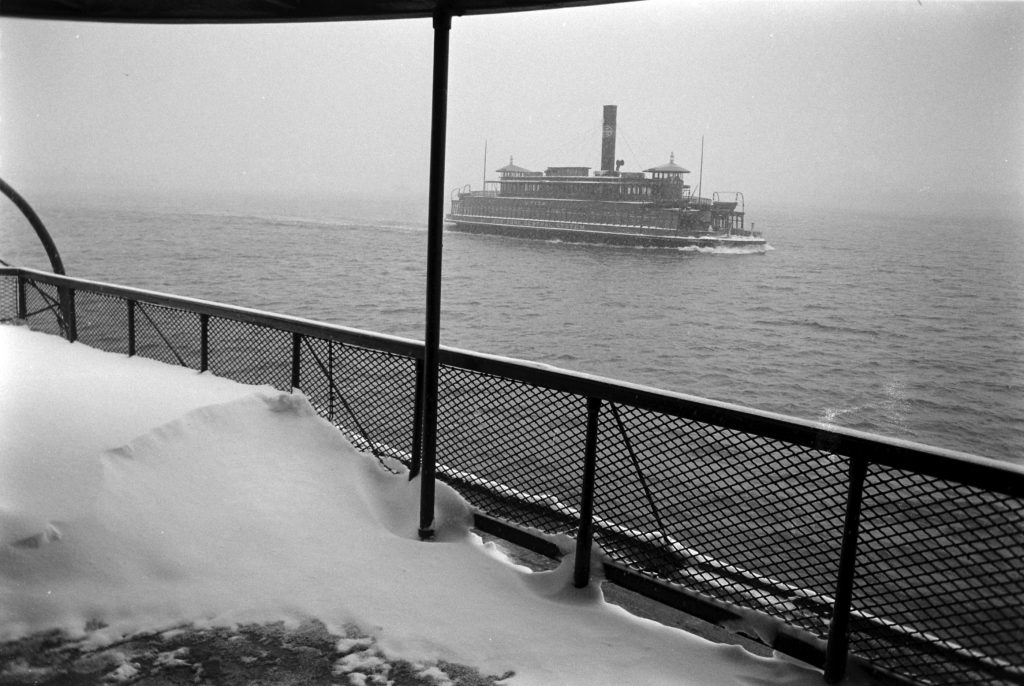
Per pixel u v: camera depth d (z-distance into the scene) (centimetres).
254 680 245
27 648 256
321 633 271
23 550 289
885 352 5822
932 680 235
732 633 284
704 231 11994
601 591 307
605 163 12975
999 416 4147
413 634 271
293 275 10012
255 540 327
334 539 337
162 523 322
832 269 10112
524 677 247
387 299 8544
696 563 292
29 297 791
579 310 7744
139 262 11062
